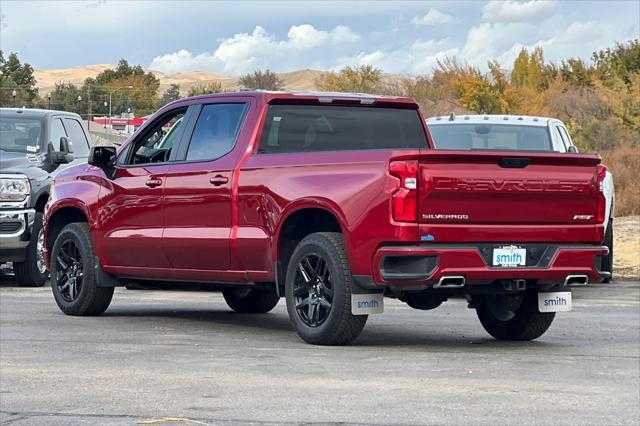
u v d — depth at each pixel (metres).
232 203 12.45
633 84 50.66
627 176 32.75
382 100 13.13
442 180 10.94
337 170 11.41
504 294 12.20
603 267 17.11
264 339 12.20
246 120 12.60
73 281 14.53
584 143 48.06
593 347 11.88
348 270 11.28
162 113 13.77
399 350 11.38
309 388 9.20
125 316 14.60
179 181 13.10
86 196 14.36
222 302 16.83
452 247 10.98
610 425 7.96
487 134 17.52
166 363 10.43
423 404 8.58
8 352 11.12
